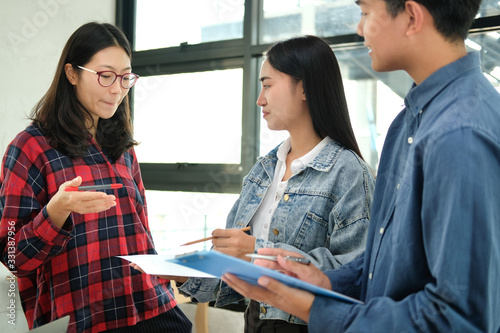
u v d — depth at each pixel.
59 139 1.21
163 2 3.10
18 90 2.57
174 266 1.02
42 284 1.20
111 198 1.06
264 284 0.75
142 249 1.32
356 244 1.09
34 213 1.15
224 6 2.87
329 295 0.78
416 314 0.69
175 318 1.37
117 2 3.14
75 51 1.25
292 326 1.11
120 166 1.36
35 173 1.17
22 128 2.59
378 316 0.72
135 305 1.28
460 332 0.66
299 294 0.79
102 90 1.25
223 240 1.07
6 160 1.18
